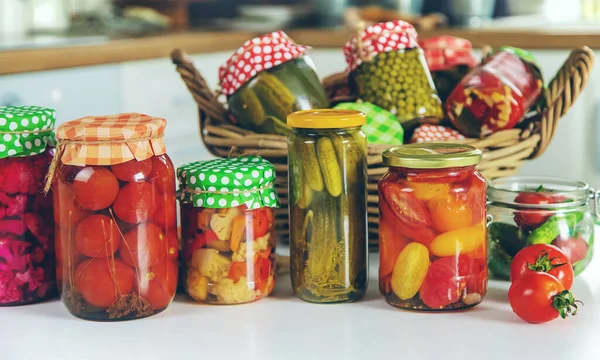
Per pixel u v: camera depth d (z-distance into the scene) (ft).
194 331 3.37
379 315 3.52
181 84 10.28
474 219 3.53
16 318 3.60
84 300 3.49
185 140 10.46
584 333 3.25
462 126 4.79
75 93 8.66
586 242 3.96
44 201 3.75
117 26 11.30
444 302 3.51
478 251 3.56
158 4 12.35
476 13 10.81
